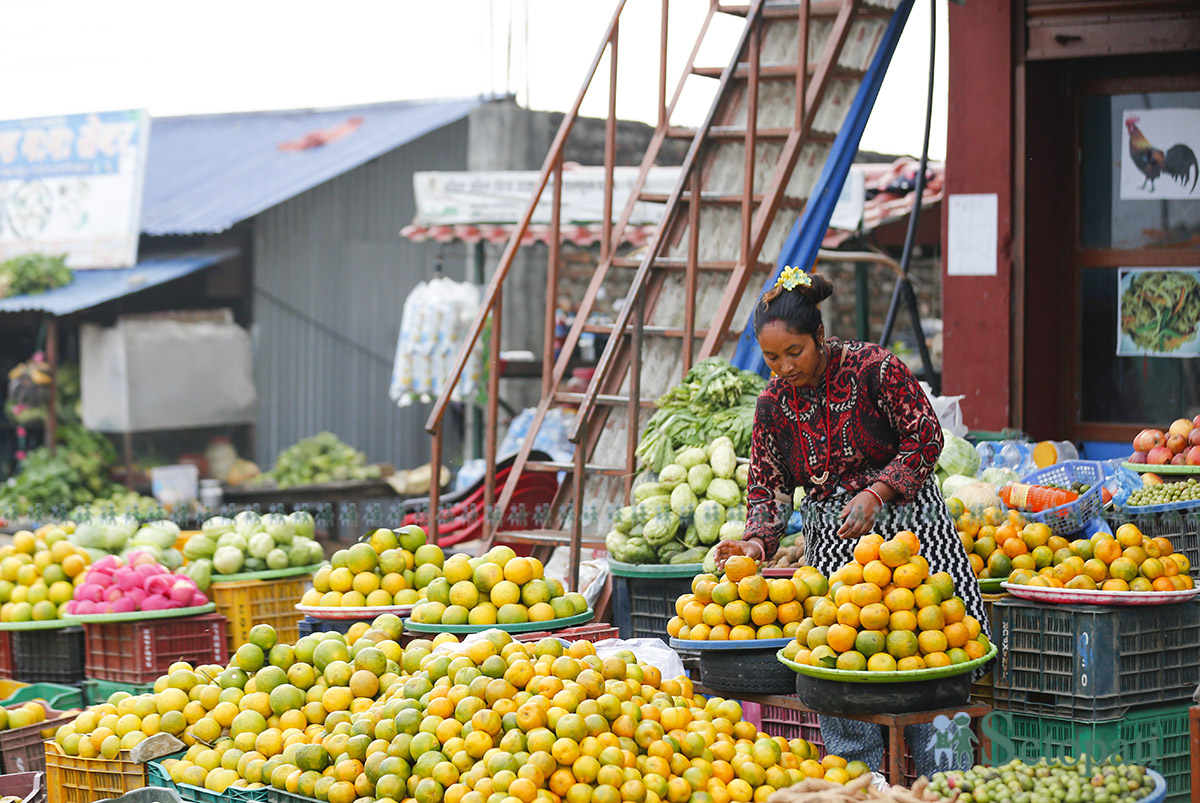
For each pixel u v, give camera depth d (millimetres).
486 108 14742
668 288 7422
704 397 6238
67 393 14891
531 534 6730
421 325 12562
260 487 14188
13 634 6637
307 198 15297
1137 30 7535
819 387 4238
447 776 3842
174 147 17766
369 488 14359
